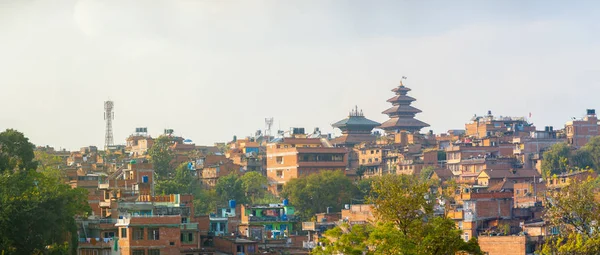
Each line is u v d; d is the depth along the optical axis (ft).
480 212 627.87
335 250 379.35
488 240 557.74
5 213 522.47
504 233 590.96
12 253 524.11
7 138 608.19
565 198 384.27
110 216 610.65
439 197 568.82
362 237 378.73
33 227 534.37
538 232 561.02
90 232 590.96
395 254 366.43
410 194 384.47
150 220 565.53
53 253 536.42
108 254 571.28
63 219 550.77
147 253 561.84
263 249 627.05
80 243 578.25
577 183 394.73
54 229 541.75
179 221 572.10
